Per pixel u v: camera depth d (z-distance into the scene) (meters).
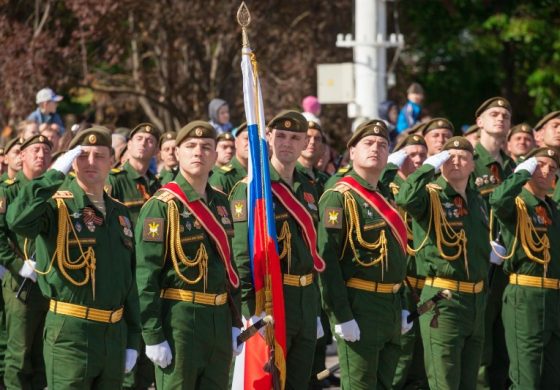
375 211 20.58
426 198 21.78
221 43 49.31
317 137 25.95
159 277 18.75
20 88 44.00
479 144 25.91
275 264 19.66
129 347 18.62
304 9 49.88
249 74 20.66
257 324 19.05
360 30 37.78
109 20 45.97
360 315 20.42
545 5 53.09
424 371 24.23
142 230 18.62
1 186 23.56
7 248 23.20
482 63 55.44
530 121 56.50
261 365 20.22
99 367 17.98
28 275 22.36
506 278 24.91
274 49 49.81
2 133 43.72
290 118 20.61
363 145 20.58
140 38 48.00
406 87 55.94
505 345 25.38
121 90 48.47
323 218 20.44
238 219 20.62
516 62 55.53
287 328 20.17
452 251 21.70
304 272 20.39
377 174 20.86
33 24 47.34
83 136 18.23
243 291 20.48
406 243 20.86
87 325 17.92
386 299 20.55
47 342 18.05
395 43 37.81
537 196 23.47
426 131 26.05
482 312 22.05
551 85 52.84
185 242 18.67
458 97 57.16
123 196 25.84
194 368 18.64
